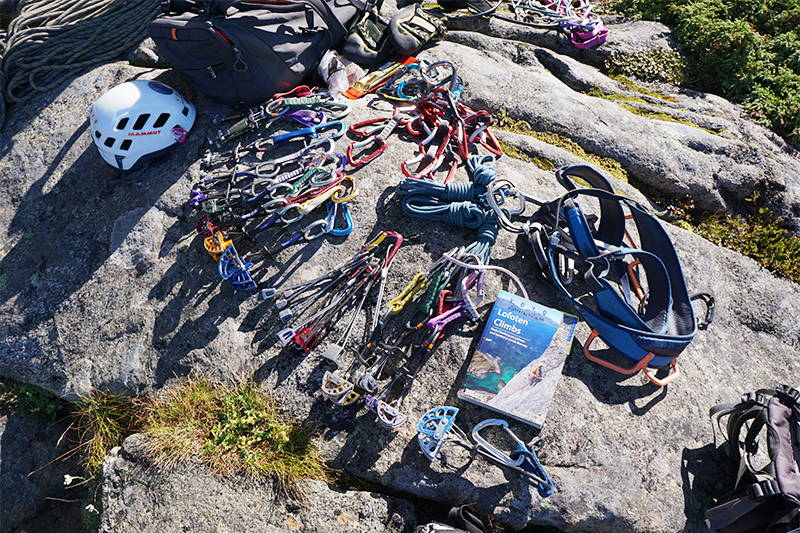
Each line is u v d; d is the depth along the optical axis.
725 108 5.71
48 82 5.25
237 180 4.35
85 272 4.28
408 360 3.79
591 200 4.59
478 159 4.45
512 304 3.83
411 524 3.46
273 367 3.83
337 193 4.28
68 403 4.26
